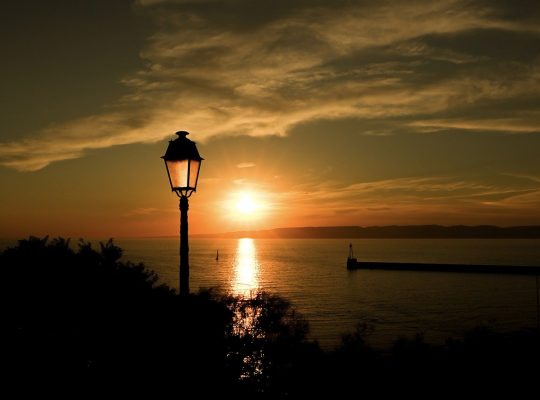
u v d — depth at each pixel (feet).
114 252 29.76
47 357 25.53
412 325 204.74
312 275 464.65
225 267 580.30
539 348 26.25
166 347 26.32
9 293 26.18
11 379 24.39
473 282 382.01
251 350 29.81
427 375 26.43
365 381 27.63
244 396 28.22
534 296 302.25
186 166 25.85
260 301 32.68
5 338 25.79
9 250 27.99
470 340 28.17
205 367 27.37
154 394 25.90
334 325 199.41
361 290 342.85
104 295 27.17
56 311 26.45
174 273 469.16
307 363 30.07
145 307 27.25
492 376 25.04
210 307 29.09
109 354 26.20
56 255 28.02
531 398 23.59
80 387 25.04
